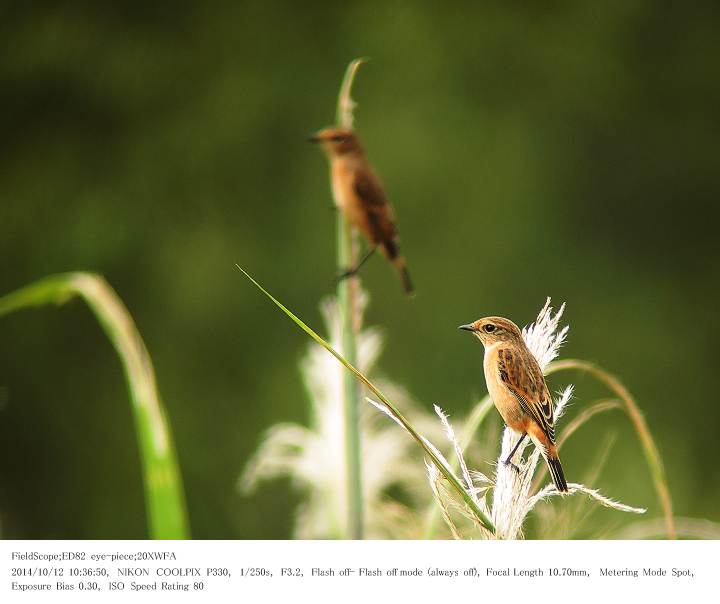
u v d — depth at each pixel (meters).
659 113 16.50
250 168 15.42
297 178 15.41
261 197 15.30
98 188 15.27
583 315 15.09
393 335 14.23
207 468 13.77
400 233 14.83
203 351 14.42
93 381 14.96
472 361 14.23
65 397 14.91
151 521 3.53
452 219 15.05
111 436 14.83
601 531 3.91
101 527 14.50
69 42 15.74
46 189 15.23
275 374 14.32
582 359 14.69
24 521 14.62
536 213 15.37
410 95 15.74
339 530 4.62
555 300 15.06
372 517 4.63
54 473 14.77
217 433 14.02
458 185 15.20
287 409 13.91
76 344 15.03
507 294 14.87
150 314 14.62
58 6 16.08
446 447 5.07
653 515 12.53
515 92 16.02
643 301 15.42
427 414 5.23
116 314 3.78
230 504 13.20
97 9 16.06
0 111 15.57
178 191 15.24
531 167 15.58
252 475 4.90
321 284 14.72
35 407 14.86
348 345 4.56
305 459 4.74
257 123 15.59
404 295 14.44
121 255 14.84
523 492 3.24
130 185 15.23
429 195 15.05
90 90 15.62
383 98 15.73
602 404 3.80
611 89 16.31
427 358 14.24
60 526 14.59
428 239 14.90
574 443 13.07
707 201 16.20
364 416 4.99
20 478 14.74
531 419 3.67
